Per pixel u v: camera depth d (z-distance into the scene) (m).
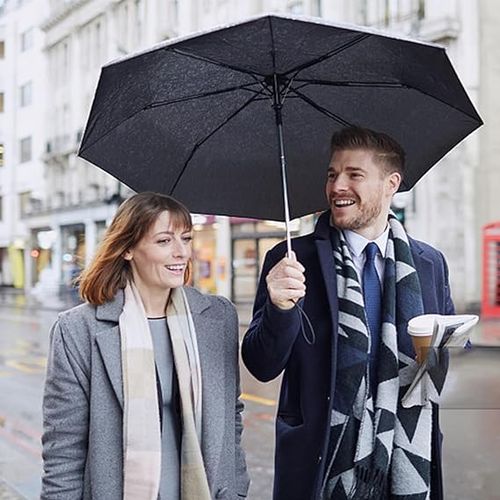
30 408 7.46
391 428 1.93
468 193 16.08
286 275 1.83
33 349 12.86
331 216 2.17
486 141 16.19
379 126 2.32
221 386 1.91
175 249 1.89
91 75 30.23
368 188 2.08
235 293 22.05
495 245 14.95
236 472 2.01
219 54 1.87
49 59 33.88
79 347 1.82
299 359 2.02
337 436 1.94
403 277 2.06
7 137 37.44
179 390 1.83
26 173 36.53
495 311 14.71
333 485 1.94
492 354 7.80
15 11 36.50
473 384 5.75
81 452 1.81
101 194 28.88
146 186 2.31
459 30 16.08
